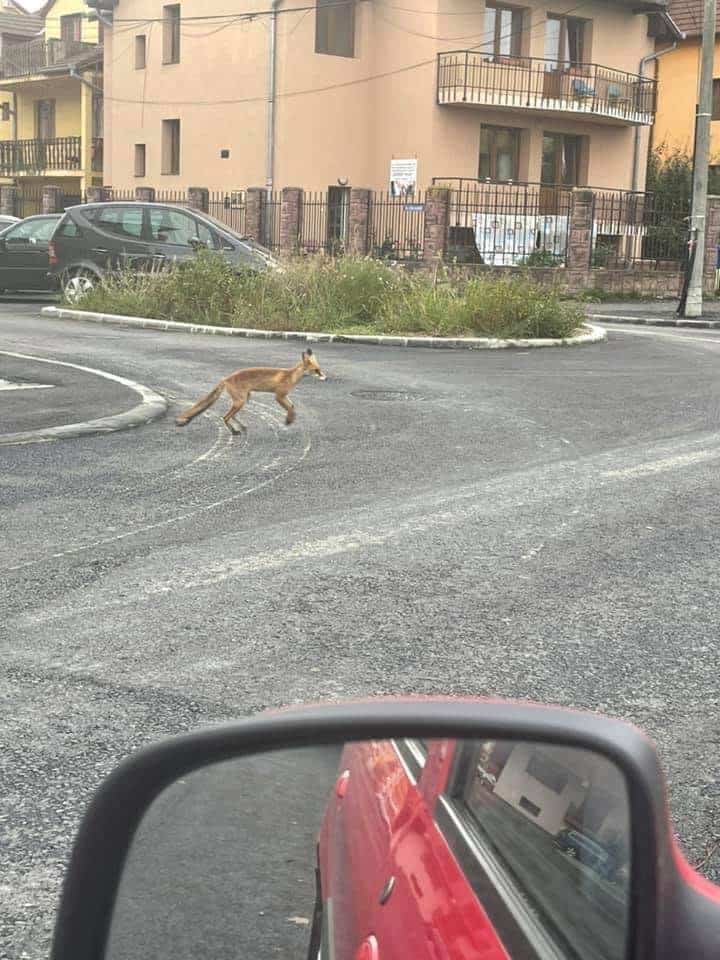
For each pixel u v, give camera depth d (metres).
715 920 1.36
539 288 19.91
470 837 1.39
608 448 9.37
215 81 36.34
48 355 15.26
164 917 1.45
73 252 22.03
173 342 17.28
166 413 11.10
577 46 37.38
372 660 4.52
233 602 5.22
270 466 8.51
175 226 21.70
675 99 44.59
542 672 4.42
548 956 1.25
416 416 10.97
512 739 1.34
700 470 8.45
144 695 4.12
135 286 20.97
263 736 1.43
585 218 30.84
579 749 1.29
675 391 12.91
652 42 39.72
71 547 6.14
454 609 5.18
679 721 4.00
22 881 2.92
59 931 1.46
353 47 35.72
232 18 35.53
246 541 6.31
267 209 32.66
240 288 19.92
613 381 13.77
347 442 9.56
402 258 30.67
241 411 11.27
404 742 1.55
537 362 15.85
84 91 43.62
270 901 1.46
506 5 35.28
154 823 1.45
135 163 39.69
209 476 8.12
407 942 1.36
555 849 1.28
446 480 8.03
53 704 4.03
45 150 45.47
